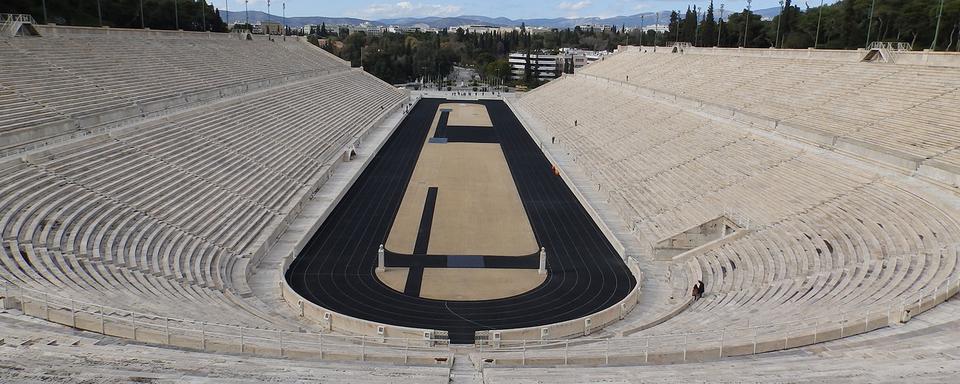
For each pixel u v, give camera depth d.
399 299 27.73
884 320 19.09
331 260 31.95
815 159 35.72
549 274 30.83
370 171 52.12
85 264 23.75
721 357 17.53
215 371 14.93
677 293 27.36
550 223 38.72
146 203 31.08
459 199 44.06
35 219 25.50
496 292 28.70
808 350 17.59
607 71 94.69
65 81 42.00
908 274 22.44
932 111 35.72
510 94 122.62
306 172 46.06
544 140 67.38
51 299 18.34
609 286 29.38
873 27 86.62
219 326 18.47
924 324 18.72
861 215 28.17
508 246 34.62
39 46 46.19
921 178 29.94
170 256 27.62
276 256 31.89
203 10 102.38
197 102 50.28
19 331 16.72
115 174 31.88
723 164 40.59
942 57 42.00
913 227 25.81
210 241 30.50
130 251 26.42
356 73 106.06
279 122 54.88
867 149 33.84
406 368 16.59
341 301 27.33
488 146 65.81
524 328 23.80
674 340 19.22
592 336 23.28
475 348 21.42
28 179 27.80
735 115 49.38
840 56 52.50
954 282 20.80
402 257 32.69
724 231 31.94
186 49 66.69
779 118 44.69
